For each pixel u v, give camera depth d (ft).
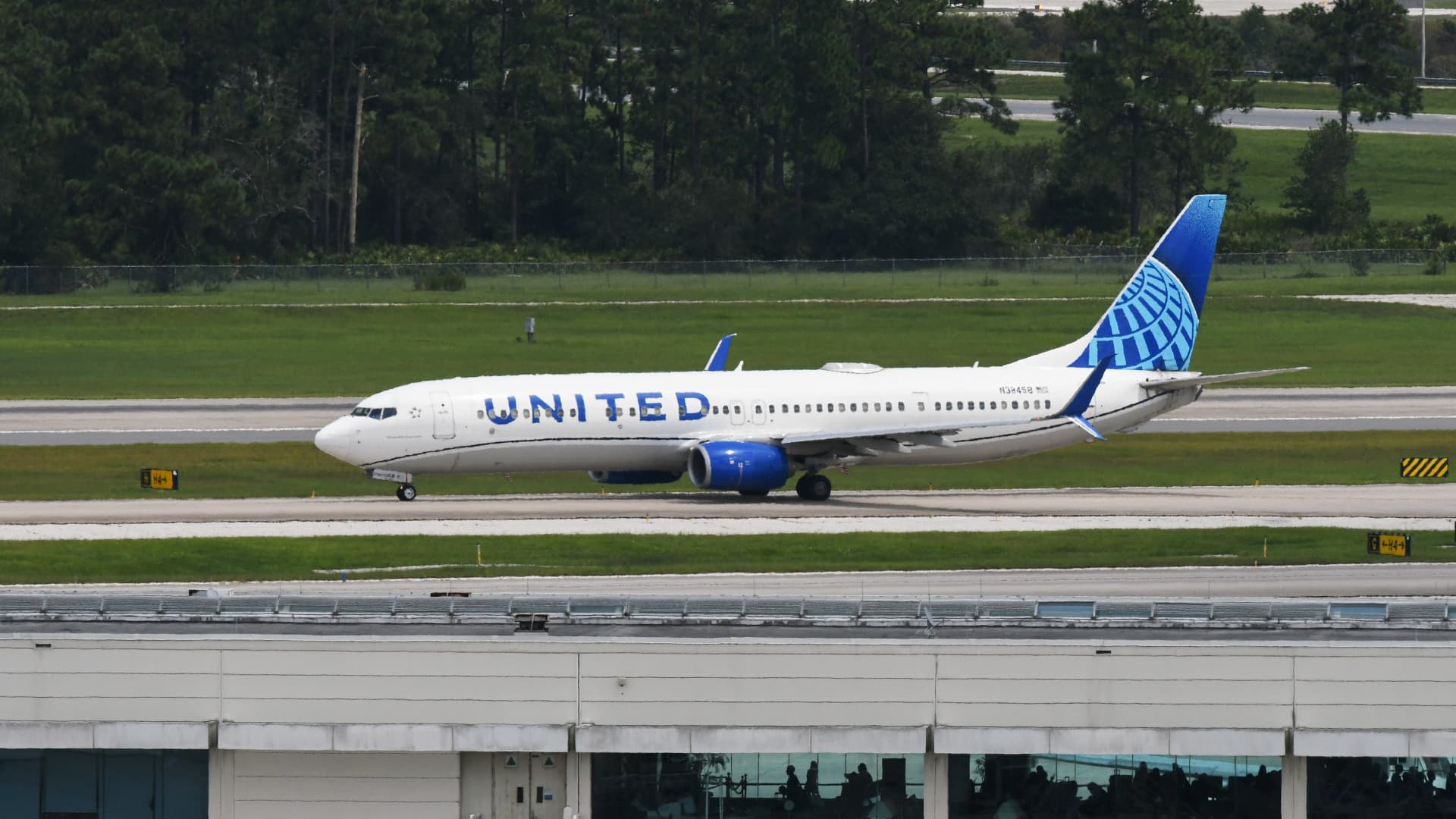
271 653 463.01
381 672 462.60
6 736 460.14
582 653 461.78
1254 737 455.22
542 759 470.80
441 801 469.98
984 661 459.32
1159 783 467.93
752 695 461.78
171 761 474.90
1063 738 458.50
